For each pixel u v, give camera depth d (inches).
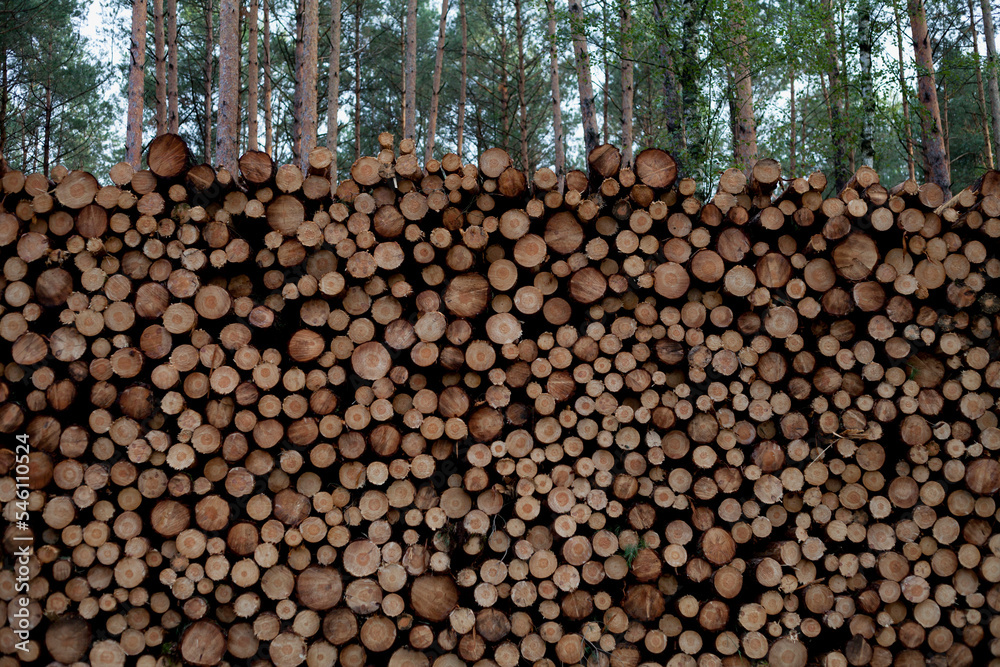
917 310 122.5
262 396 115.4
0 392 114.5
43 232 118.6
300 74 354.3
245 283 123.3
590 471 118.7
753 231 127.8
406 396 120.9
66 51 467.2
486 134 644.7
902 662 116.9
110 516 113.4
